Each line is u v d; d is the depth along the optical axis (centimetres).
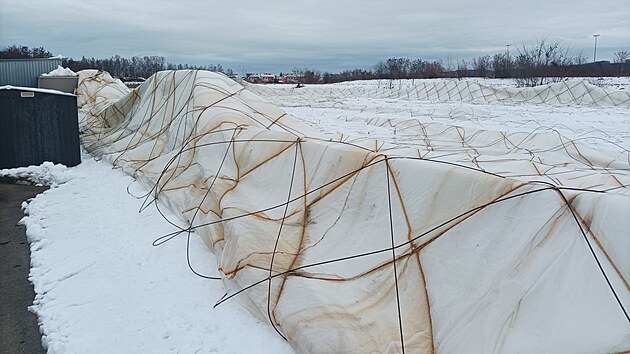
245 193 682
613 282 331
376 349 359
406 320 391
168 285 507
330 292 434
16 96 1075
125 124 1356
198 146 855
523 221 390
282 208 616
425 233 445
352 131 1582
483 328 356
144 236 646
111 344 404
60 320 439
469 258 400
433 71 5838
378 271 447
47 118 1101
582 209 370
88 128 1514
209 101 999
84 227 686
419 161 515
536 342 327
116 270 545
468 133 1387
